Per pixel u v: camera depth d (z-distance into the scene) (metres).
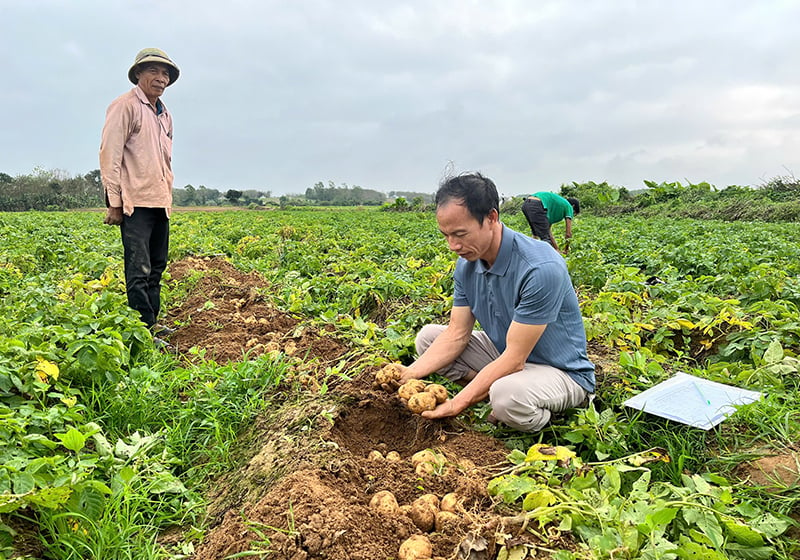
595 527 2.30
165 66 4.98
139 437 3.20
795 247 9.48
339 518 2.25
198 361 4.65
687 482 2.55
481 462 2.91
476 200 2.87
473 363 3.71
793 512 2.47
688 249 9.72
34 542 2.35
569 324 3.25
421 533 2.34
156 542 2.57
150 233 5.16
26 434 2.76
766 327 4.81
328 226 20.12
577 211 9.83
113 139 4.76
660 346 4.84
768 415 3.12
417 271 7.24
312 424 3.17
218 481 3.07
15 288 6.18
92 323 4.00
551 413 3.25
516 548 2.20
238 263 9.66
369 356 4.10
